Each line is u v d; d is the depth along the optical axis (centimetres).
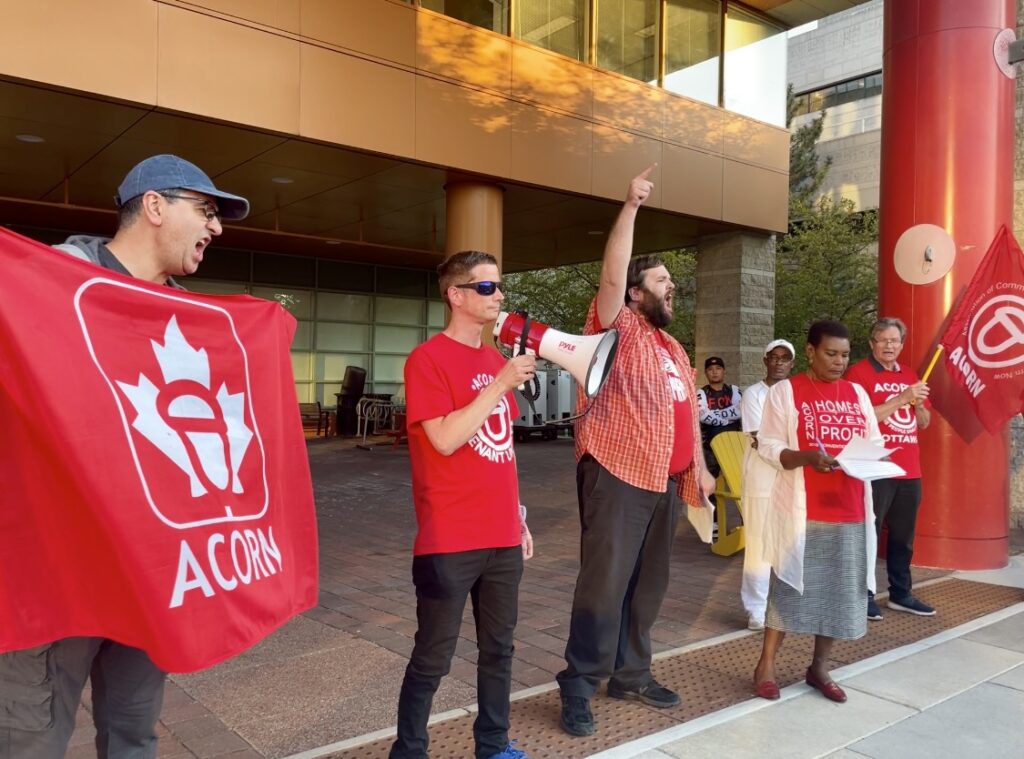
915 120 678
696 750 324
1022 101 860
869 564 462
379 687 390
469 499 280
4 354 173
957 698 381
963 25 662
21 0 730
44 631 182
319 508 929
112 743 211
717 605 545
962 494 653
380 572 632
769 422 401
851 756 322
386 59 958
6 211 1371
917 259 672
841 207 2367
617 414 347
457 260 292
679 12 1280
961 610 537
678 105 1259
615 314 352
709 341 1465
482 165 1045
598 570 342
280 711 361
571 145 1130
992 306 584
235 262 1741
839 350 389
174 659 188
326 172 1066
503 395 275
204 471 207
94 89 771
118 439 186
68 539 182
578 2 1153
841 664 432
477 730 298
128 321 197
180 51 818
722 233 1443
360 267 1922
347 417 1812
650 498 348
